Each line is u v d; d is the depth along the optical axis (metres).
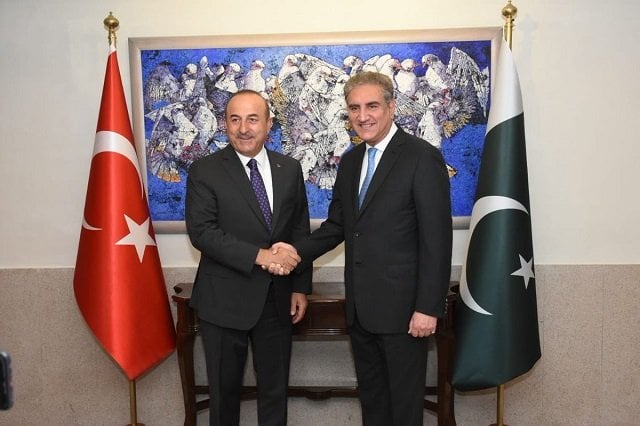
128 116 2.67
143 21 2.81
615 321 2.82
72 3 2.82
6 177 2.90
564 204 2.81
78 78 2.85
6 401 1.20
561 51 2.76
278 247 2.22
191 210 2.31
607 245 2.82
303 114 2.80
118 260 2.55
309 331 2.51
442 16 2.76
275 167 2.38
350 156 2.38
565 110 2.78
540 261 2.84
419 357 2.22
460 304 2.53
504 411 2.90
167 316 2.69
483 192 2.50
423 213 2.11
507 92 2.48
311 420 2.95
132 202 2.60
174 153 2.84
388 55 2.76
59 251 2.92
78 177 2.89
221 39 2.78
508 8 2.49
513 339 2.45
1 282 2.92
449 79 2.76
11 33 2.84
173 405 2.95
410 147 2.19
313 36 2.76
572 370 2.86
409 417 2.22
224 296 2.29
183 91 2.81
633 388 2.85
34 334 2.94
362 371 2.36
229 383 2.35
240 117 2.23
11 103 2.87
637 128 2.77
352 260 2.25
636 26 2.73
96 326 2.54
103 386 2.95
